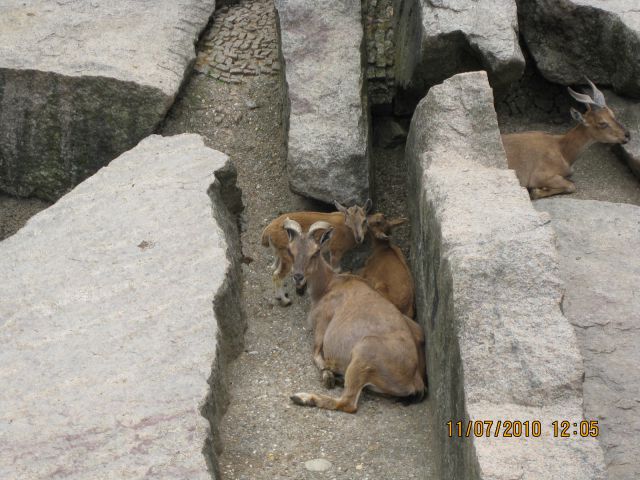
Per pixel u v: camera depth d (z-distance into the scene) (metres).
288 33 9.45
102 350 7.44
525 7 9.41
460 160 8.11
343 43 9.38
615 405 7.37
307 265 8.03
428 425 7.51
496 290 7.02
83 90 9.47
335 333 7.82
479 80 8.34
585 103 9.14
